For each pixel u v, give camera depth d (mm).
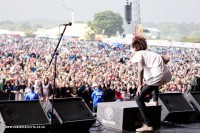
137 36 4934
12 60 28172
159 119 5363
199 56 52875
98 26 95938
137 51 4902
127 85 16609
